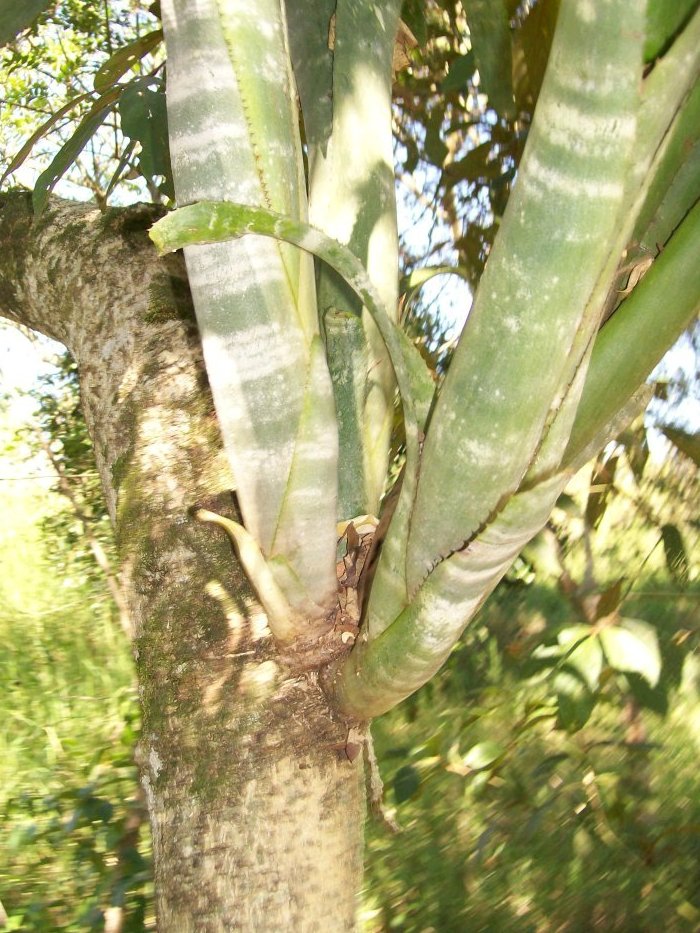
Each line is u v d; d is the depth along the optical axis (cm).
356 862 76
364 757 81
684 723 143
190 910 71
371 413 77
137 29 218
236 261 62
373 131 76
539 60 80
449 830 136
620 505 154
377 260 76
